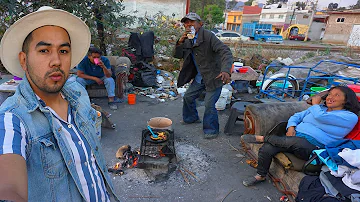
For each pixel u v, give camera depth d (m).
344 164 2.13
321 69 5.83
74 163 0.92
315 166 2.37
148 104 5.05
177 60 7.46
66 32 0.91
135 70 5.88
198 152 3.36
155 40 7.84
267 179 2.84
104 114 3.79
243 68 5.47
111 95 4.71
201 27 3.37
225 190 2.66
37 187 0.81
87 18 4.99
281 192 2.63
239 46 12.40
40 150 0.81
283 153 2.60
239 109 3.79
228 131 3.90
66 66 0.88
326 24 31.50
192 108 4.10
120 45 6.64
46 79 0.83
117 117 4.35
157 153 2.93
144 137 2.97
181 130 4.00
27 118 0.79
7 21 4.73
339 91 2.53
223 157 3.28
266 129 2.99
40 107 0.83
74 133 0.95
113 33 6.45
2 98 3.66
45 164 0.82
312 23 34.62
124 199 2.46
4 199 0.60
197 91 3.94
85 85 4.82
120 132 3.80
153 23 8.50
